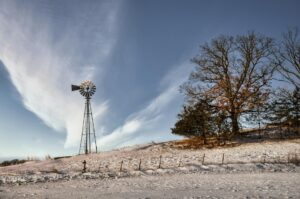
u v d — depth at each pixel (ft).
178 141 178.81
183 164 115.34
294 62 171.63
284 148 133.90
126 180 85.15
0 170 121.29
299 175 83.41
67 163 133.59
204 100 174.60
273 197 44.70
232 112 172.35
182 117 174.40
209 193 51.67
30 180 92.68
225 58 179.93
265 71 173.68
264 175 85.76
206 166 107.96
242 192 51.49
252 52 177.47
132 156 142.61
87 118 181.47
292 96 169.48
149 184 72.02
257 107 171.73
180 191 56.03
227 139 166.91
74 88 187.42
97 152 169.58
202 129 167.02
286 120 169.48
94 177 95.91
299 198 43.24
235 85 176.55
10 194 60.34
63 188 70.03
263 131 177.88
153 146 167.02
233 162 113.39
